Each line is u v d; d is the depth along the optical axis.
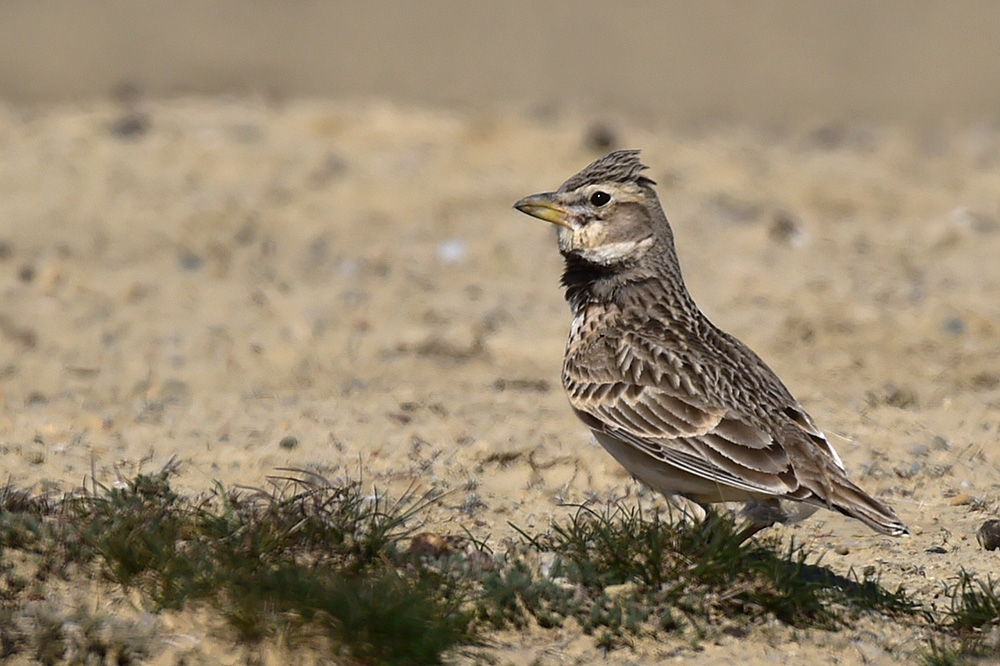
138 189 19.64
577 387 9.90
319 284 17.03
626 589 8.84
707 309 16.30
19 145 21.30
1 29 37.50
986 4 46.12
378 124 22.83
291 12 42.03
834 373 14.34
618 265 10.27
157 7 41.81
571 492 10.95
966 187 21.91
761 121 29.83
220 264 17.47
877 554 9.99
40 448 11.44
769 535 10.16
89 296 16.36
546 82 34.16
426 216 19.25
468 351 14.92
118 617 8.29
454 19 42.34
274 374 14.27
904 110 32.06
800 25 42.91
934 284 17.34
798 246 18.80
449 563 9.18
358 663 8.09
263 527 9.05
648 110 30.88
